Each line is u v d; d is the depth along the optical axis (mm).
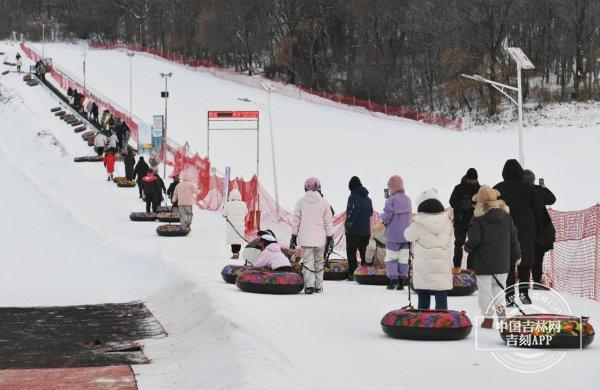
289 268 29812
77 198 66812
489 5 143875
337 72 187500
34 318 22984
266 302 26609
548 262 37562
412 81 175750
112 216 59125
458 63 145375
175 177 58969
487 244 21984
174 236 49156
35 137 102938
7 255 39062
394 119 143375
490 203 22125
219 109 137250
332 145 102562
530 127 114812
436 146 98125
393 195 30188
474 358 18484
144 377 15703
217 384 14258
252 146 103125
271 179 81938
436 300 22484
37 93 135000
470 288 28734
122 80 163750
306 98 161875
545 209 27547
